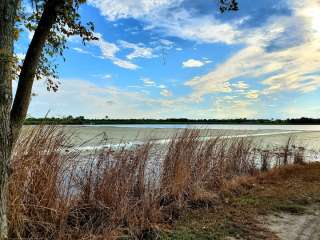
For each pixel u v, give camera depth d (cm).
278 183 818
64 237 353
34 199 372
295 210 557
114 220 420
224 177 742
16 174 340
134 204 467
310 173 994
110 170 477
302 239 411
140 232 414
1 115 250
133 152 551
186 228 445
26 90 269
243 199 624
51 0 271
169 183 561
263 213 533
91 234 363
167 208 512
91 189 460
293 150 1443
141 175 525
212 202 582
